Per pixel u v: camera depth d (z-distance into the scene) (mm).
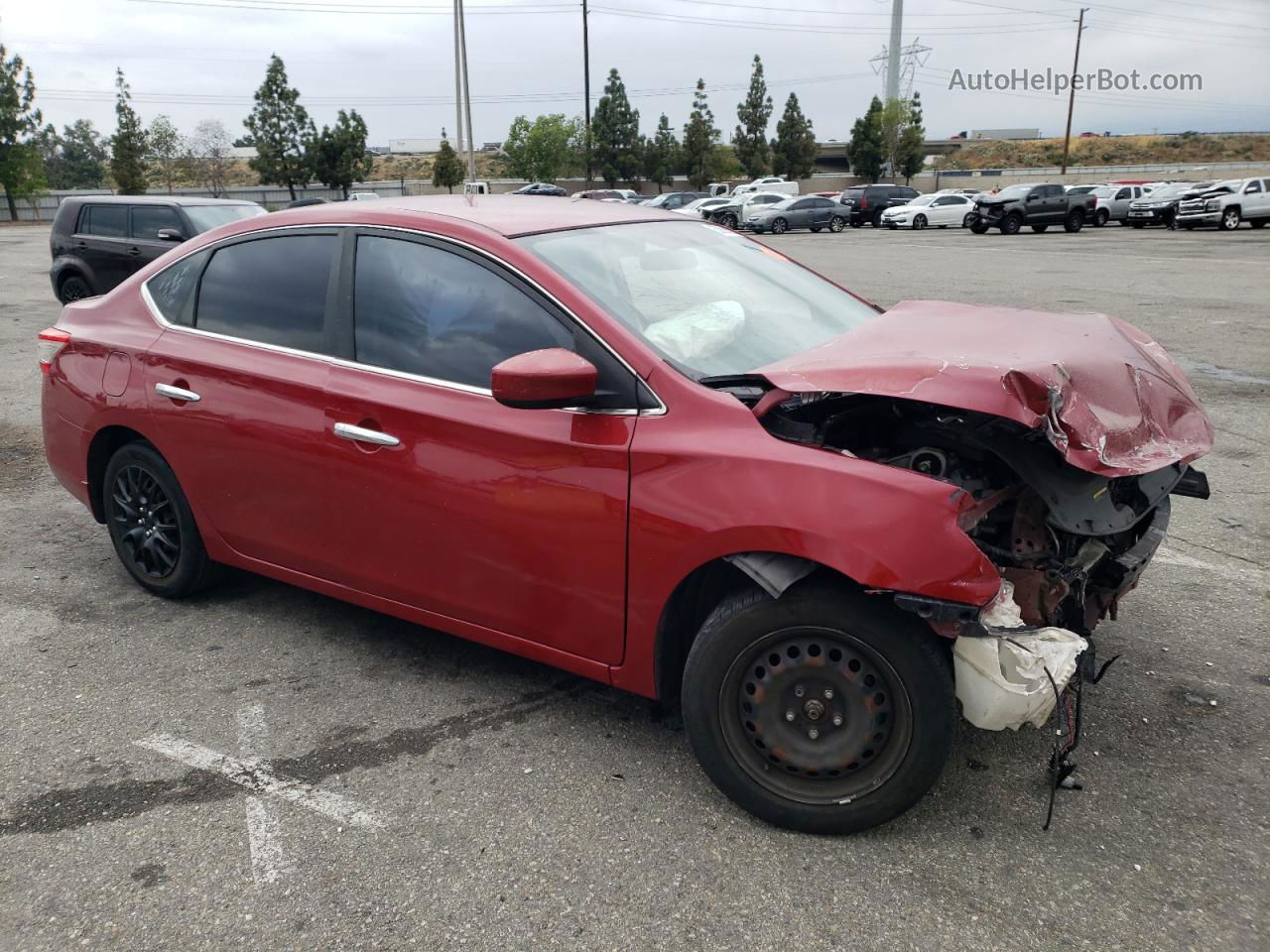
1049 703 2377
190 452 3703
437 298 3105
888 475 2346
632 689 2855
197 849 2588
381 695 3373
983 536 2738
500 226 3139
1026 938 2227
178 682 3482
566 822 2674
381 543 3229
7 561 4656
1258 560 4477
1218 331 10852
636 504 2641
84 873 2500
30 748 3078
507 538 2908
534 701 3324
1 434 7094
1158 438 2621
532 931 2281
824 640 2490
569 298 2830
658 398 2672
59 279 13555
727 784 2666
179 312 3832
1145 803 2709
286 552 3555
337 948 2236
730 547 2488
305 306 3418
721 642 2572
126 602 4172
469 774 2906
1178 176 65688
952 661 2428
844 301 3701
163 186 69562
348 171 64188
